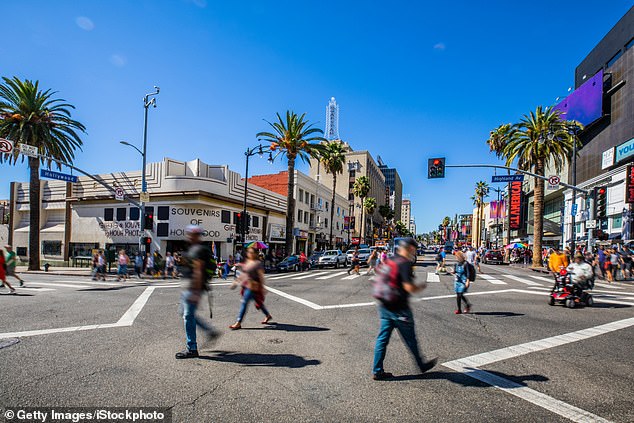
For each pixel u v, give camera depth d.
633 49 33.78
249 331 7.10
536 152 28.92
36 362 5.13
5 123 25.58
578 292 10.17
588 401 4.05
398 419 3.59
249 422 3.50
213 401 3.95
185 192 29.09
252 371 4.86
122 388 4.26
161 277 22.86
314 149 32.41
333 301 11.05
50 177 20.17
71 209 34.00
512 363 5.31
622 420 3.63
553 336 6.91
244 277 7.49
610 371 5.02
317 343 6.25
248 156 28.86
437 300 11.41
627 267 20.77
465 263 9.09
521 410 3.81
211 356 5.48
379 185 113.88
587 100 40.41
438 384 4.49
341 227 63.12
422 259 46.47
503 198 77.31
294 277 20.70
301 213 46.72
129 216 31.30
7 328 7.16
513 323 8.05
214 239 31.00
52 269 29.06
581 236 36.34
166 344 6.08
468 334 7.04
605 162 35.81
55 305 9.95
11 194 36.97
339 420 3.56
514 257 42.16
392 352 5.79
